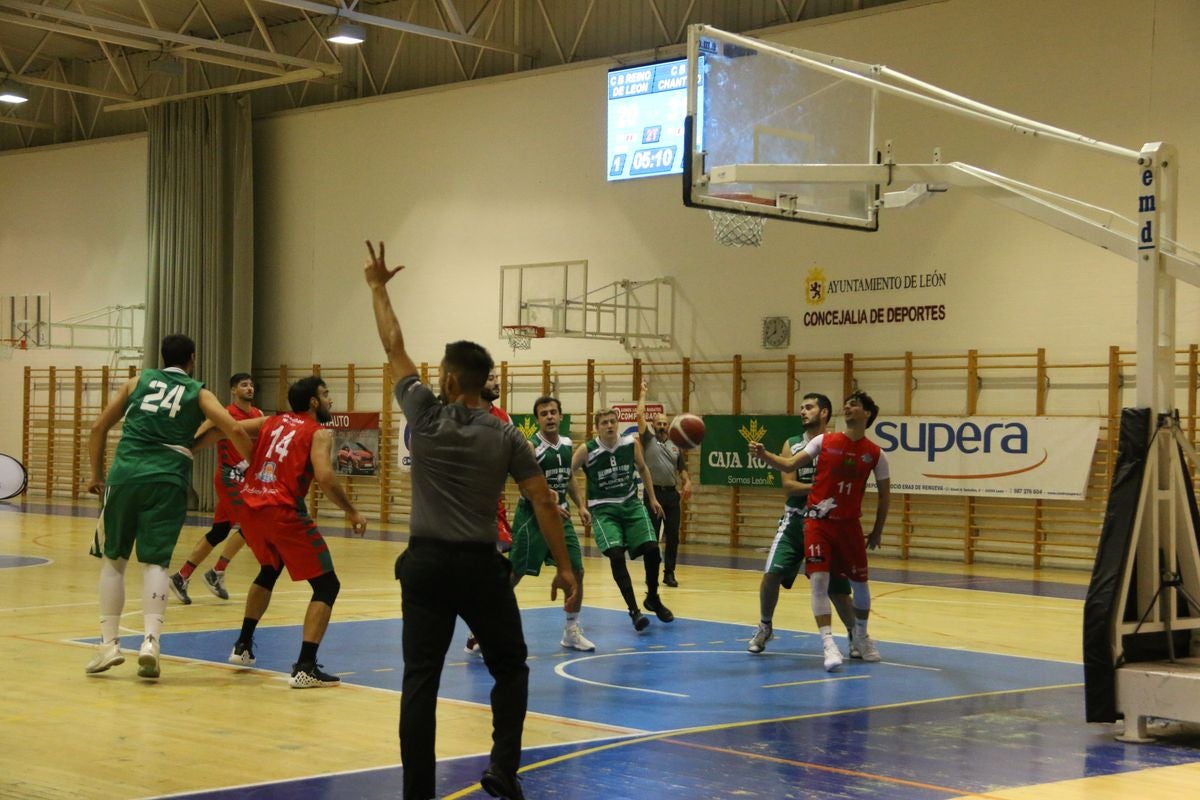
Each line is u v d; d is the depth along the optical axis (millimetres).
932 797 4566
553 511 4371
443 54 20891
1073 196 14781
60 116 26000
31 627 8945
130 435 6977
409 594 4191
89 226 25156
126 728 5668
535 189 19484
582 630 9344
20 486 24500
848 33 16500
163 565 6980
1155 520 6027
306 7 17453
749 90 8148
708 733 5676
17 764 4973
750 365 17391
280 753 5215
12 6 17484
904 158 15945
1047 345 15039
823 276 16766
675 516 12625
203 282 22484
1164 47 14219
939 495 15805
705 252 17797
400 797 4508
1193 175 14008
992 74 15383
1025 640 9086
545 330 17859
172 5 21875
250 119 22344
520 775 4852
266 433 7023
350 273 21609
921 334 15977
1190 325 14023
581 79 19016
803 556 8234
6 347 26109
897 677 7379
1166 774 5012
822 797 4555
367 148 21438
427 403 4293
